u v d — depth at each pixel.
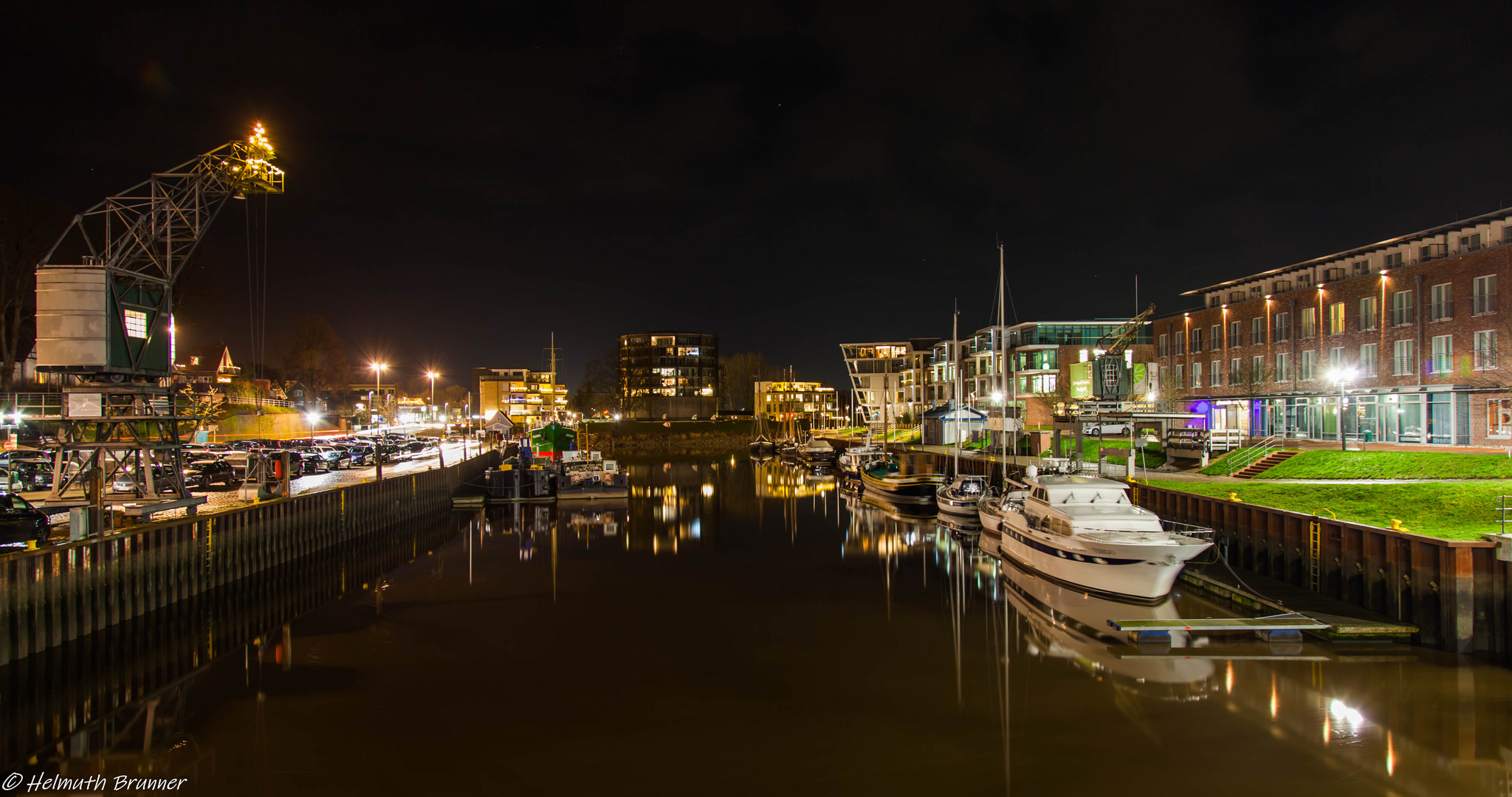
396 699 16.80
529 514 49.66
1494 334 38.38
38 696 17.17
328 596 26.92
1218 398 60.94
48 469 35.16
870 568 31.55
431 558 34.19
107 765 13.69
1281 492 30.31
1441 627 18.30
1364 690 16.41
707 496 61.38
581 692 17.22
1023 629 21.94
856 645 20.70
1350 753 13.76
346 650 20.39
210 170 27.92
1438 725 14.77
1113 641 20.17
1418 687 16.44
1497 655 17.67
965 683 17.61
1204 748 14.05
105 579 19.94
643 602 25.78
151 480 26.62
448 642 21.11
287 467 31.80
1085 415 40.53
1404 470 31.95
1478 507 23.58
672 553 35.12
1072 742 14.36
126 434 27.12
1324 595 22.36
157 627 21.92
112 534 20.91
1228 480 36.12
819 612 24.38
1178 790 12.53
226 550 25.41
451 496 52.59
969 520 42.38
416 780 13.03
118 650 20.30
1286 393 52.56
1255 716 15.36
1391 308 45.31
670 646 20.69
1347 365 48.62
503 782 12.98
